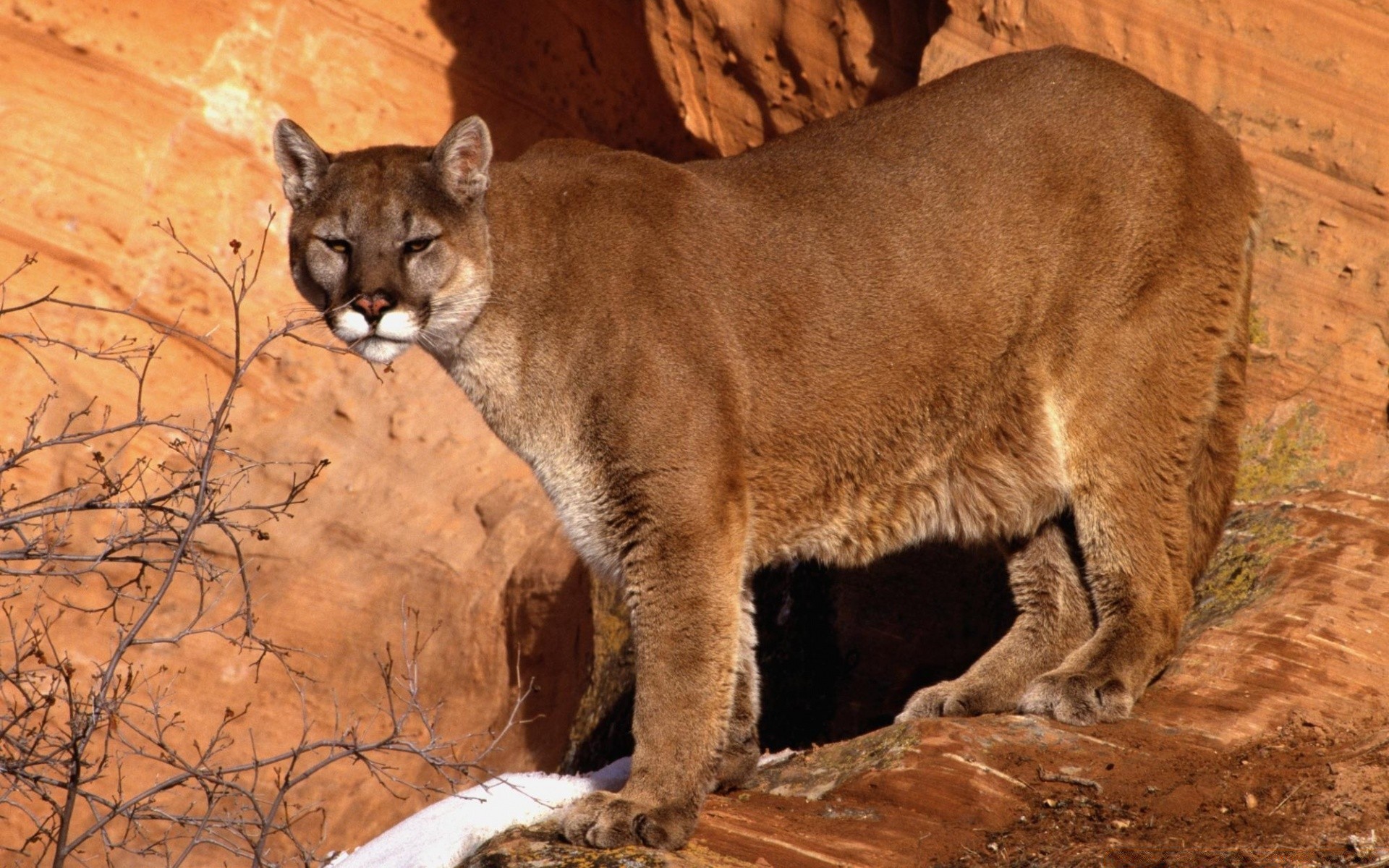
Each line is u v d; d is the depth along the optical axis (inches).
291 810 676.7
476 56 738.2
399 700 716.0
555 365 339.6
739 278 350.0
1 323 693.9
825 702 537.0
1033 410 373.1
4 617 666.8
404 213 345.7
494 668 719.1
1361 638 368.8
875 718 524.7
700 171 367.6
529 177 355.3
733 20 600.4
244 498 716.7
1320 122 457.4
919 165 366.6
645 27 631.8
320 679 714.8
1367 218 454.3
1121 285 369.1
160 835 647.8
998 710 377.7
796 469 358.9
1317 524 420.5
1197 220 374.3
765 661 559.5
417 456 737.0
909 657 521.3
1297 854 278.1
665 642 322.7
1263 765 324.5
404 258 346.0
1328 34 453.1
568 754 620.1
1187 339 375.6
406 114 743.7
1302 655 366.0
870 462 367.2
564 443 339.6
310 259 357.7
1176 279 372.5
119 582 692.1
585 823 300.0
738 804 332.5
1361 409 456.8
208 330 717.3
